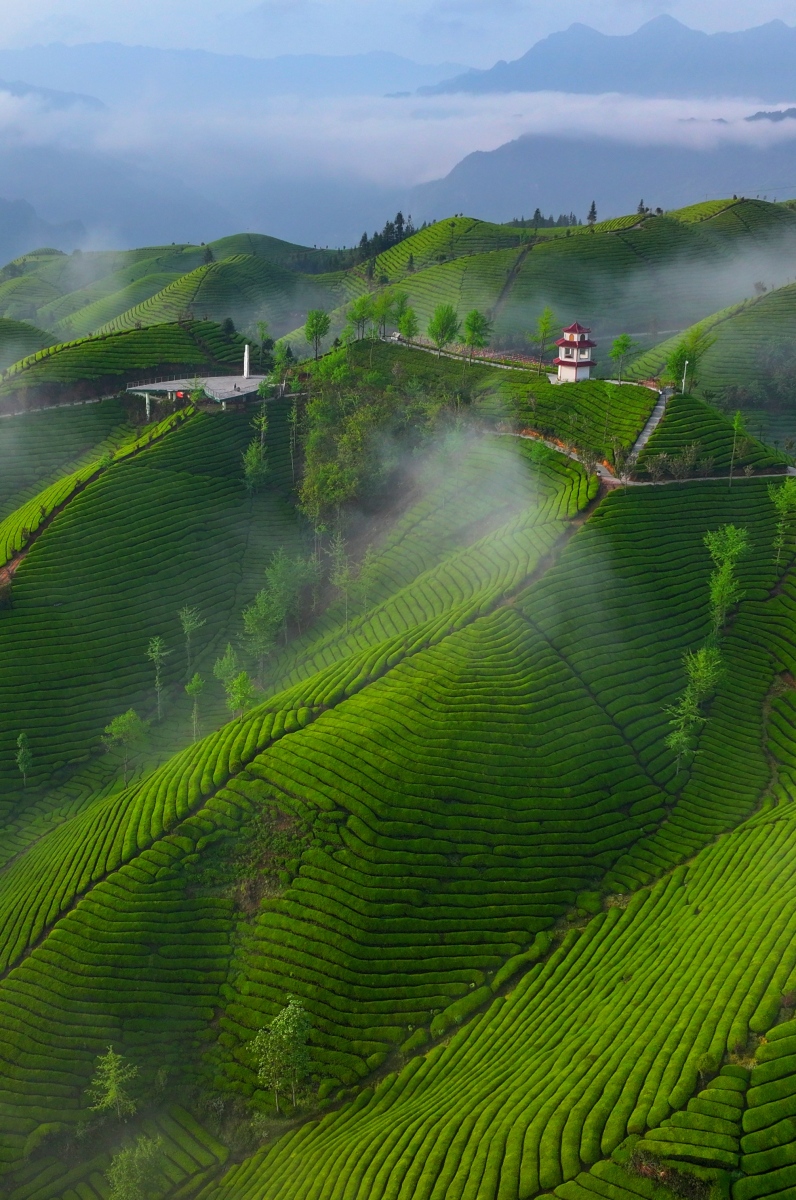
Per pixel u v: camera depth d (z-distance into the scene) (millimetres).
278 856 95188
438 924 88375
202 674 138000
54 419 188875
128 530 152875
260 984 86375
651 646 115562
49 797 120000
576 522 131125
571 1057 69000
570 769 101000
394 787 97312
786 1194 54312
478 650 112000
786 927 72500
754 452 148125
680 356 170500
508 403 172000
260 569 155375
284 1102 78688
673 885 88562
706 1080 60938
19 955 92312
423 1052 79750
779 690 114062
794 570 127625
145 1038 84812
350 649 128125
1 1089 81875
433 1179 62281
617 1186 57031
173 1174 75188
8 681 129500
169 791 105375
